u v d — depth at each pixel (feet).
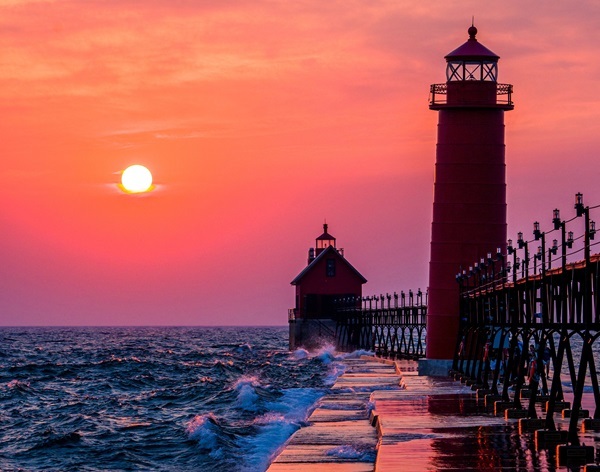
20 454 183.11
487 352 211.82
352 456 134.41
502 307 200.85
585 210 123.44
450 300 276.82
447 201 277.85
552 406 128.77
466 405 179.22
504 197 277.64
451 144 278.05
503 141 278.87
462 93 276.82
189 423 209.87
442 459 115.44
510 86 278.26
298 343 546.26
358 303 536.01
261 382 330.95
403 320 438.81
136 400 277.03
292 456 134.92
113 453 181.27
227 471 159.94
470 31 283.38
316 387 302.45
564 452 113.91
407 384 238.27
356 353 489.67
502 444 126.82
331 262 554.05
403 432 139.13
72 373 392.47
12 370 402.72
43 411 250.37
